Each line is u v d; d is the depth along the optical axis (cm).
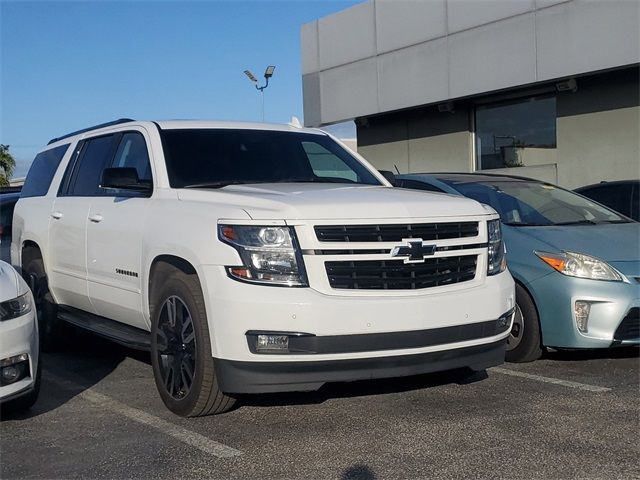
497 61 1492
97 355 737
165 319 515
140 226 549
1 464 432
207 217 478
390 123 1855
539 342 640
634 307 609
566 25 1369
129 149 632
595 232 673
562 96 1472
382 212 468
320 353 438
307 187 548
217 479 404
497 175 834
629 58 1284
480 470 412
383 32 1722
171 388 512
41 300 739
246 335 440
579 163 1454
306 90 1953
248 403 540
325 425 491
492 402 542
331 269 449
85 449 455
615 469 412
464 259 495
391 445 452
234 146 614
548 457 430
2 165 4484
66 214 685
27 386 482
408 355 457
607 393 563
